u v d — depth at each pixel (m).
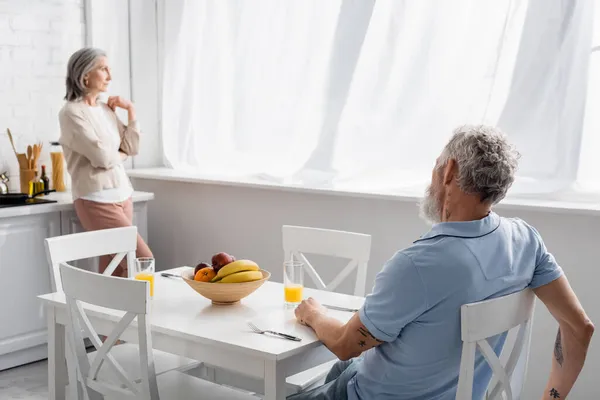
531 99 3.03
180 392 2.33
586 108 2.97
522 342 1.90
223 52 4.16
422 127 3.38
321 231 2.84
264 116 4.00
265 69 3.97
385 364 1.86
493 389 1.85
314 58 3.75
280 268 3.83
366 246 2.74
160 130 4.59
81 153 3.56
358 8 3.52
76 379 2.22
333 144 3.64
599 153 2.96
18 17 3.82
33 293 3.58
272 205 3.82
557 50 2.97
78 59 3.60
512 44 3.10
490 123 3.15
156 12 4.47
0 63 3.77
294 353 1.89
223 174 4.18
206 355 2.02
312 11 3.73
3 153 3.82
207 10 4.18
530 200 3.03
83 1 4.12
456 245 1.76
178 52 4.31
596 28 2.91
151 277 2.36
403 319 1.76
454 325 1.75
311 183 3.70
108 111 3.80
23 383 3.41
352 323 1.86
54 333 2.36
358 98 3.55
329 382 2.22
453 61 3.28
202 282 2.21
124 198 3.70
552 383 1.96
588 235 2.84
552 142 3.02
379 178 3.50
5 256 3.45
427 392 1.85
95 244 2.76
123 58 4.33
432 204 1.86
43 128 3.99
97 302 2.02
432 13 3.31
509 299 1.77
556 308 1.90
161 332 2.07
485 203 1.79
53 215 3.63
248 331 2.03
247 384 3.22
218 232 4.08
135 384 2.03
